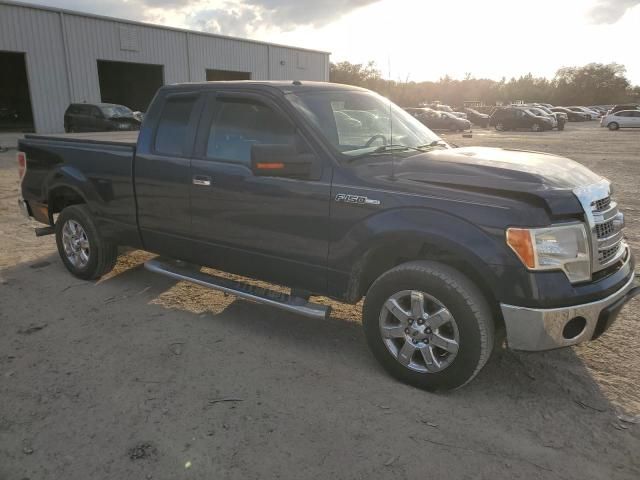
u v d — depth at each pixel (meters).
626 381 3.45
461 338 3.11
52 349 3.88
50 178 5.35
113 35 29.03
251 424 2.99
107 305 4.73
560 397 3.27
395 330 3.36
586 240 3.02
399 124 4.32
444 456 2.74
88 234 5.11
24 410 3.12
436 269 3.17
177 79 32.78
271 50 38.94
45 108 26.55
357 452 2.77
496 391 3.35
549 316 2.93
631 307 4.60
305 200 3.60
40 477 2.59
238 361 3.73
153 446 2.81
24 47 25.41
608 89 100.94
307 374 3.55
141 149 4.56
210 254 4.29
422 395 3.30
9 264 5.88
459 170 3.30
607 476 2.60
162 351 3.87
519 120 35.19
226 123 4.09
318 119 3.76
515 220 2.94
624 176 12.61
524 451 2.78
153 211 4.54
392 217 3.24
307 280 3.77
